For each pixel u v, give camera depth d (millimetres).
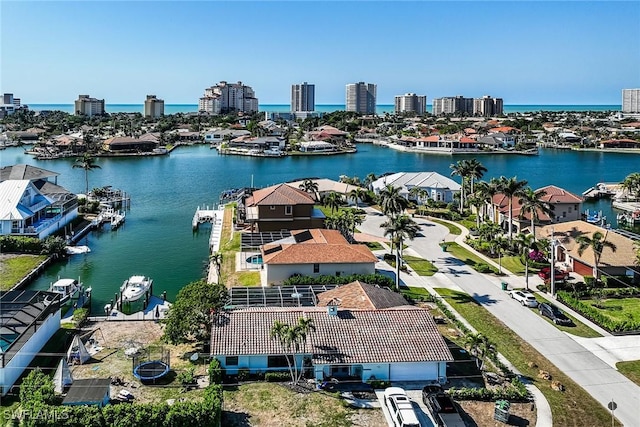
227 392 43625
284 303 57156
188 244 99750
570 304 64188
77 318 57531
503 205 105562
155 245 98812
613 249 70188
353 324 48781
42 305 53969
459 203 129000
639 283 71188
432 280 73500
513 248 86000
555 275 72000
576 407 42906
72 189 165125
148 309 64938
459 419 39438
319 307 53781
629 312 62031
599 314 59000
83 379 42500
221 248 88000
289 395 43406
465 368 48688
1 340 47062
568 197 102500
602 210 136250
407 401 40312
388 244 90625
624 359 51031
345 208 121750
